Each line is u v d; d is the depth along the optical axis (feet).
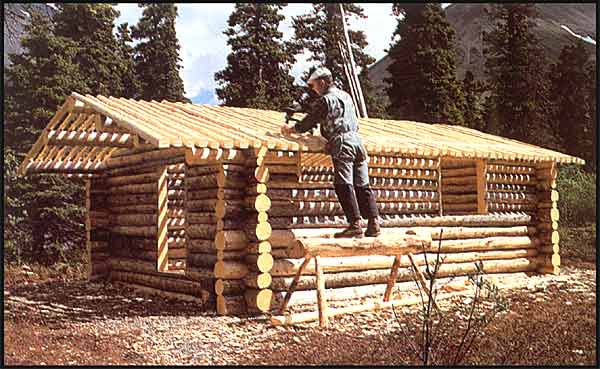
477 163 43.98
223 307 30.37
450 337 23.77
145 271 40.37
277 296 31.09
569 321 27.04
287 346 23.68
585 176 75.05
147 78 86.17
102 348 23.95
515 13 90.89
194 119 35.83
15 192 60.95
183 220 44.73
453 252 39.68
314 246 27.40
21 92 64.59
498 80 89.92
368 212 30.60
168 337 25.72
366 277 34.65
